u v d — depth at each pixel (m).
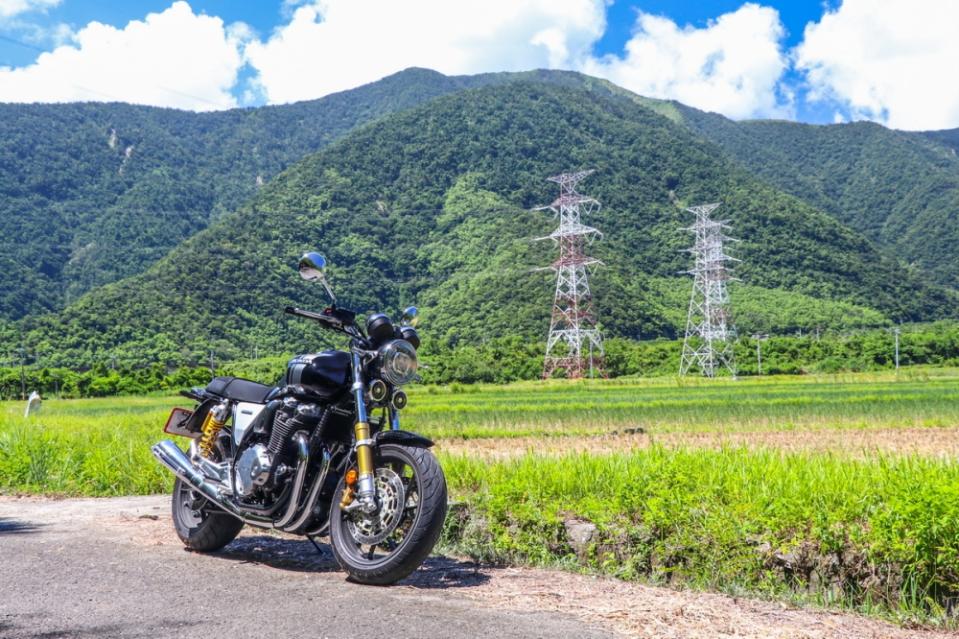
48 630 3.80
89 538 6.12
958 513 4.63
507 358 94.06
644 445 19.00
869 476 5.86
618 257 176.62
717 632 3.91
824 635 4.01
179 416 6.13
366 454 4.79
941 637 4.23
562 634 3.75
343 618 3.95
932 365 96.88
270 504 5.24
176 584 4.65
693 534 5.45
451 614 4.04
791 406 32.75
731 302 169.00
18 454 10.15
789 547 5.15
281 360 93.25
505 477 7.30
